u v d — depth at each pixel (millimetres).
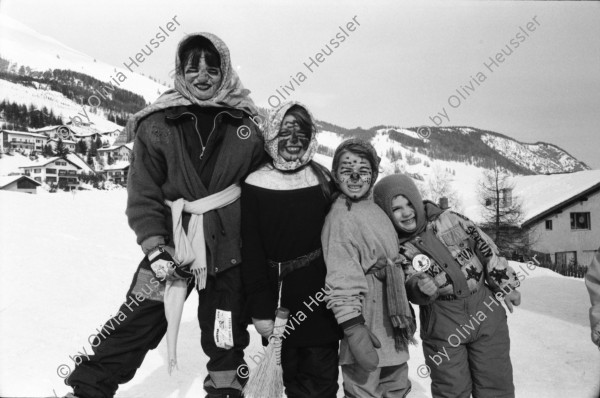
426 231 2898
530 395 3430
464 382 2789
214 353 2789
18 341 4188
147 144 2754
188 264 2752
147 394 3424
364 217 2701
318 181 2799
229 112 2785
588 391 3486
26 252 7480
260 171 2807
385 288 2742
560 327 5359
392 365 2684
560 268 19234
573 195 21953
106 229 10641
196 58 2760
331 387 2701
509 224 22547
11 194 14891
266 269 2732
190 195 2787
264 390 2639
